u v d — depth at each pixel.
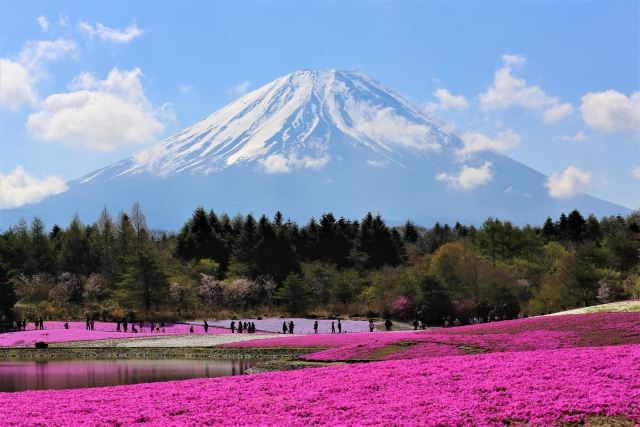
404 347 42.50
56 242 146.88
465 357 33.69
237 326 81.38
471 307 92.38
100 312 89.69
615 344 38.22
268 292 109.00
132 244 129.50
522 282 100.88
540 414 20.81
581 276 87.81
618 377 24.98
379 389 26.56
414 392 25.27
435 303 92.75
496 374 27.41
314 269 119.31
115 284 105.44
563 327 45.06
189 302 100.06
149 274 96.38
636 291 83.06
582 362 28.53
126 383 35.97
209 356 50.34
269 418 22.62
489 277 99.19
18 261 126.12
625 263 103.88
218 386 29.17
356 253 139.25
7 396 28.20
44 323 82.75
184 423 22.33
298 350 49.66
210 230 138.88
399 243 149.62
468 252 109.38
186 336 65.50
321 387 27.47
